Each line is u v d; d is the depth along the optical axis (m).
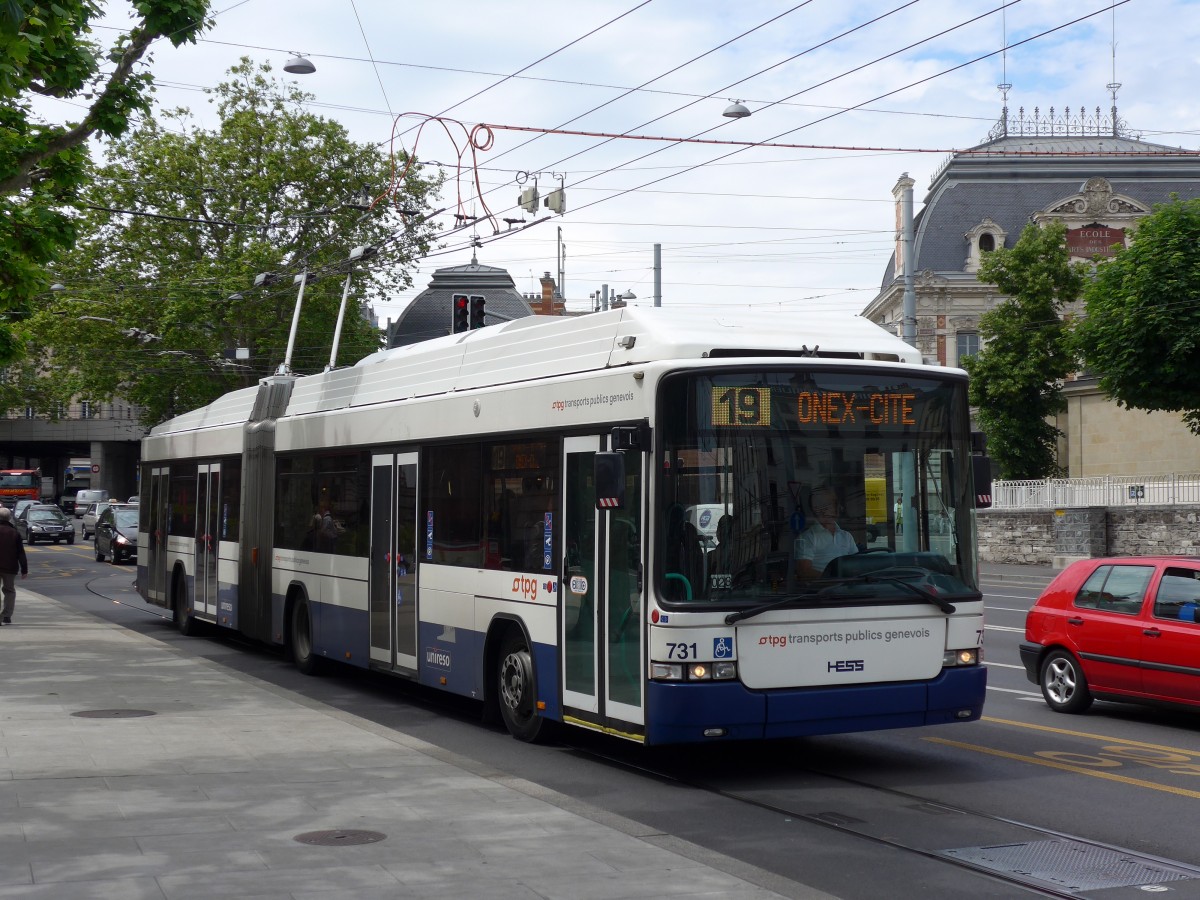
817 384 9.71
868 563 9.70
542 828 7.71
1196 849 7.77
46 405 68.31
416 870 6.76
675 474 9.38
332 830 7.65
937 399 10.09
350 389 15.41
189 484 21.41
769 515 9.47
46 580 37.72
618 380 9.97
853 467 9.75
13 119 15.52
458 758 10.03
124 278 45.84
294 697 13.46
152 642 19.05
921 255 69.12
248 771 9.47
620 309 10.44
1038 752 11.07
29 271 16.45
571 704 10.53
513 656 11.59
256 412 18.31
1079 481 40.12
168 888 6.40
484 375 12.33
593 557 10.21
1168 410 37.41
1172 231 36.44
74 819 7.91
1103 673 12.83
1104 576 13.19
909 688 9.70
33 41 11.91
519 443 11.45
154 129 46.16
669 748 11.34
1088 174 68.38
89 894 6.29
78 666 16.06
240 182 44.97
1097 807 8.91
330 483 15.66
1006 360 51.19
